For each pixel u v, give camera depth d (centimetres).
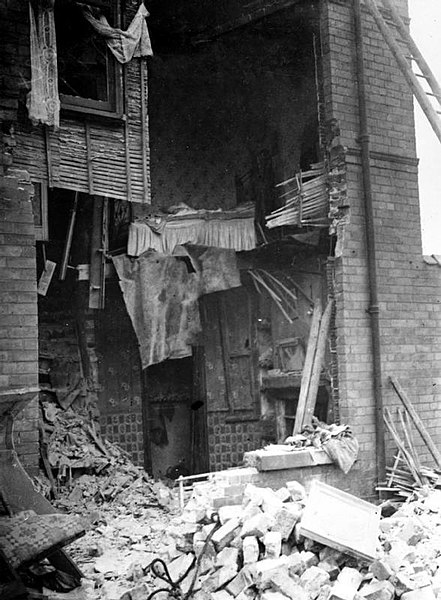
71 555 887
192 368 1542
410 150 1323
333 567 745
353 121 1257
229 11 1408
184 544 820
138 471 1238
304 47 1395
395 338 1258
